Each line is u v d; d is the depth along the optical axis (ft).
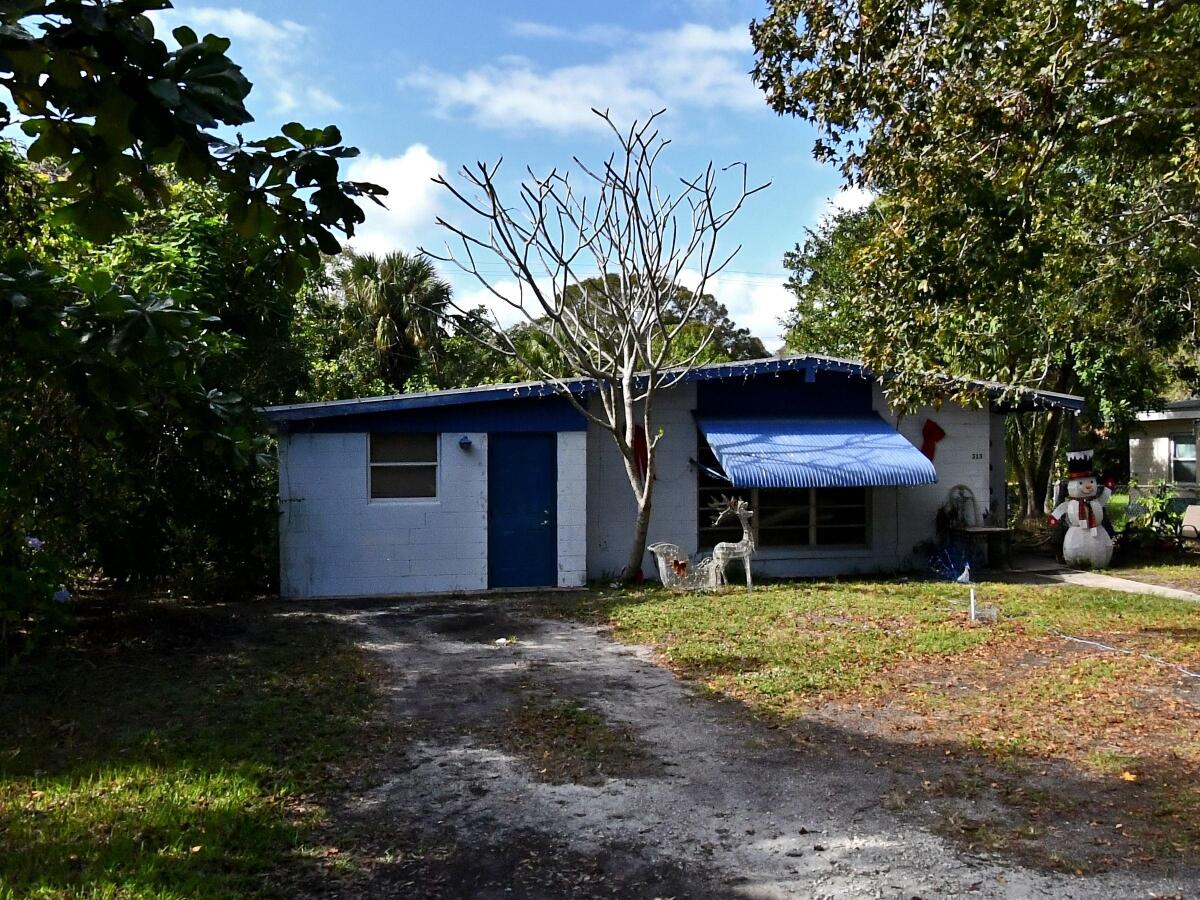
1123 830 16.52
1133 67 30.81
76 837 15.80
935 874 14.97
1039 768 19.71
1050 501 90.27
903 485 48.83
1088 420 81.61
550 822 17.22
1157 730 22.07
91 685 26.00
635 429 49.26
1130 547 59.52
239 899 13.85
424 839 16.43
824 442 48.55
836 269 83.05
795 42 34.45
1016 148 30.48
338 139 9.78
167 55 8.16
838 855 15.74
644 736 22.33
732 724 23.21
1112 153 34.53
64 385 13.44
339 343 95.66
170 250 39.09
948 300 33.47
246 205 9.89
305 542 44.01
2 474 25.48
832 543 52.06
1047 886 14.48
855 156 34.88
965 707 24.26
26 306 12.29
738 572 50.49
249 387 46.06
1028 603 40.19
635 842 16.35
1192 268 41.11
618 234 46.19
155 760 19.84
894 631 34.01
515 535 46.44
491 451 46.24
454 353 96.99
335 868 15.19
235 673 27.86
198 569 42.63
